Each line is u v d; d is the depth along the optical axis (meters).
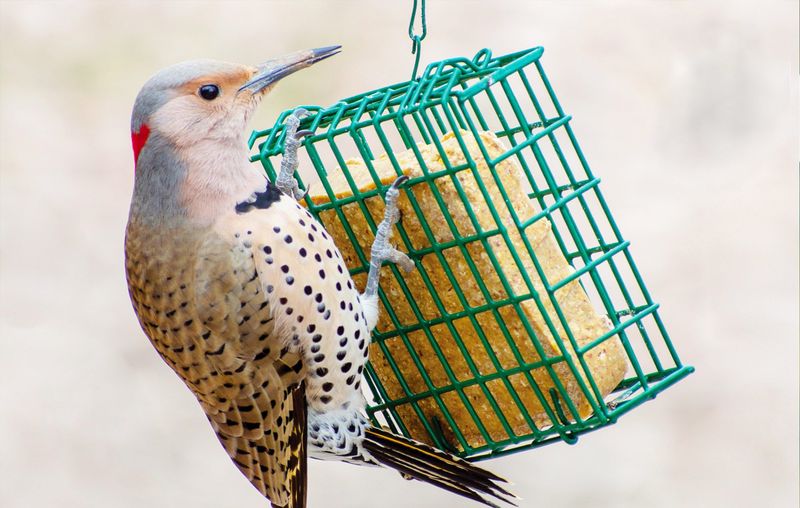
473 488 10.10
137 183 9.91
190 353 9.95
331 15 18.12
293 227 9.73
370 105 10.15
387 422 10.98
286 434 10.02
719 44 16.97
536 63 10.27
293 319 9.75
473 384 10.29
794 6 16.83
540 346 9.82
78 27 18.39
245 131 9.88
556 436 10.52
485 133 9.96
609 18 17.47
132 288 10.09
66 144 17.86
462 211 9.77
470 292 9.97
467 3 18.05
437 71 9.86
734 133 16.77
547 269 10.08
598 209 16.30
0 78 18.11
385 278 10.33
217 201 9.71
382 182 9.88
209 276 9.66
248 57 17.64
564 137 16.58
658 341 15.72
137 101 9.81
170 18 18.38
